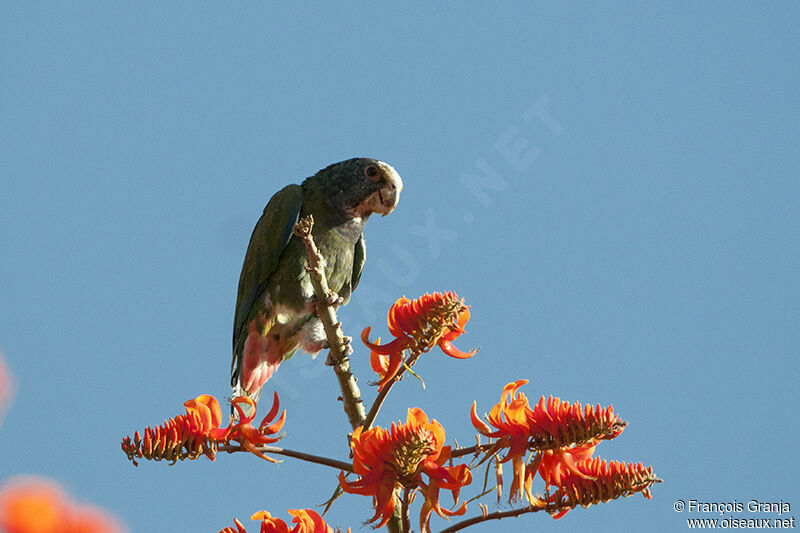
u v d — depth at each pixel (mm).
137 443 5855
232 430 6082
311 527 5430
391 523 6215
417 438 5488
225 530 5344
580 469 5984
